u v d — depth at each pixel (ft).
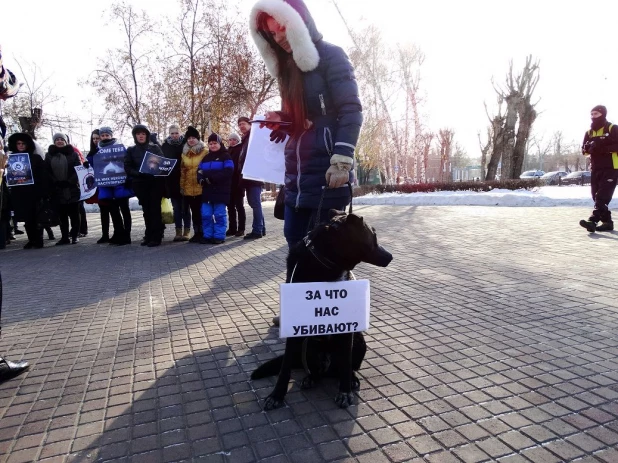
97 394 8.41
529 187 57.52
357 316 7.68
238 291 15.23
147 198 25.94
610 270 15.85
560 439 6.51
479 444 6.47
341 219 7.73
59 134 27.78
